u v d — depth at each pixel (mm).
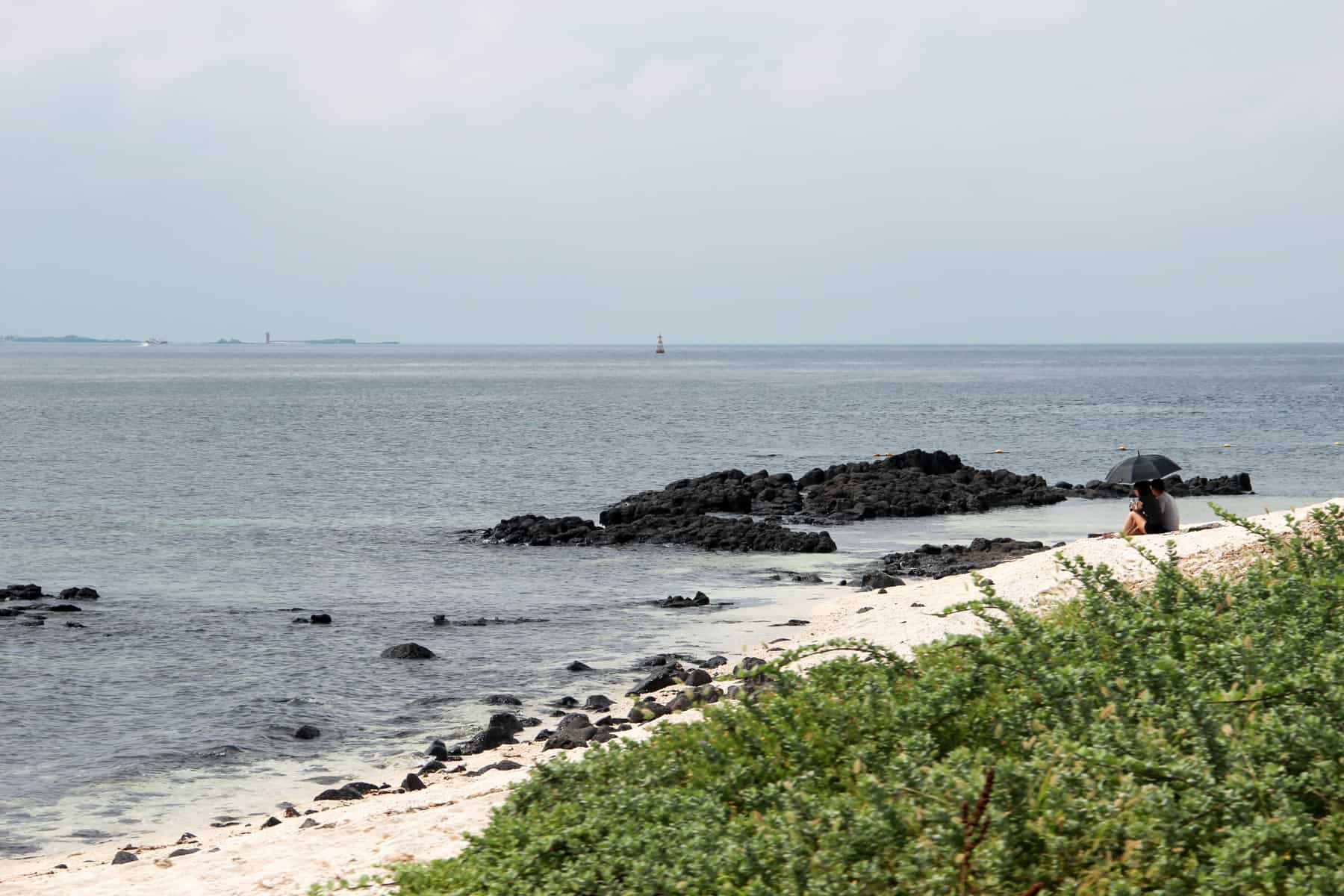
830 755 10344
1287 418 122312
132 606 35812
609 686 26125
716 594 37594
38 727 23000
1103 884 7074
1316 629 11336
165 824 17781
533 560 44781
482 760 20453
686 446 95875
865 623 24844
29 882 12875
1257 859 6988
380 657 29016
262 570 42438
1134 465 29875
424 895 9414
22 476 73250
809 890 7355
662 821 9266
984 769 7930
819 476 68125
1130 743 8430
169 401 160625
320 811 17438
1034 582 24547
